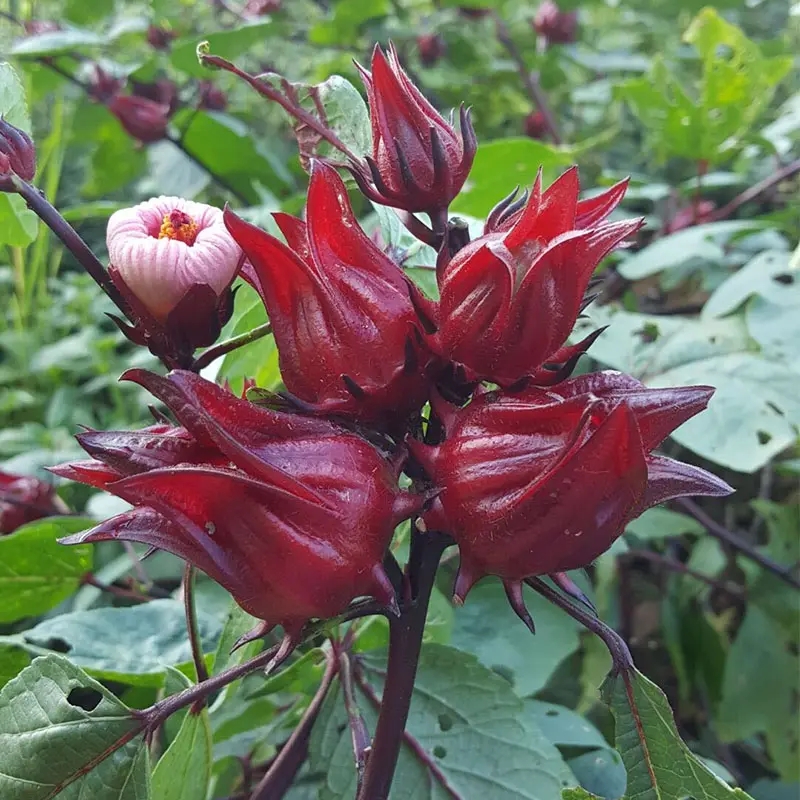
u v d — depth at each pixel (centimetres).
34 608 25
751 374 26
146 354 47
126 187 68
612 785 24
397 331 13
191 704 16
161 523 12
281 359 14
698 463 39
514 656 27
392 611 12
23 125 18
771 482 40
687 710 34
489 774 20
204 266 14
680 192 42
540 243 13
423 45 54
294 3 55
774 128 39
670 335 28
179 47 41
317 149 19
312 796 24
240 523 11
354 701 18
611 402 12
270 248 13
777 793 30
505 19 61
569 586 13
